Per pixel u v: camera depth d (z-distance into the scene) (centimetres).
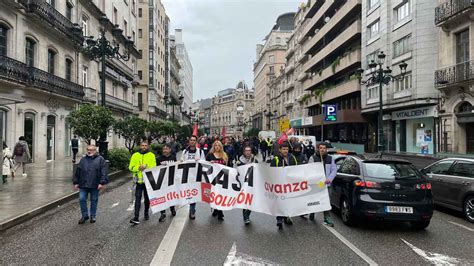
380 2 3028
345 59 3747
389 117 3006
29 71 2164
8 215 804
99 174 803
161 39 7012
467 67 2031
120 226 766
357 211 745
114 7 3997
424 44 2470
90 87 3259
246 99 16238
